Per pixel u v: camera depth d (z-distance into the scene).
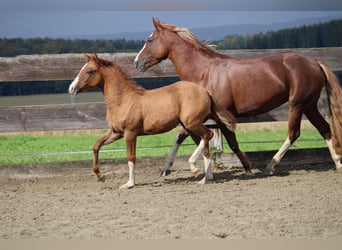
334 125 12.23
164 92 11.18
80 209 9.41
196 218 8.59
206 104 11.14
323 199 9.70
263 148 18.09
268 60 11.92
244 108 11.84
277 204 9.38
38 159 16.45
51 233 7.97
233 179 11.91
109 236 7.75
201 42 12.11
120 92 11.05
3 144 20.36
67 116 12.88
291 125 12.02
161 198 10.09
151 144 19.84
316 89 11.89
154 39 12.12
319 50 13.82
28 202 10.09
